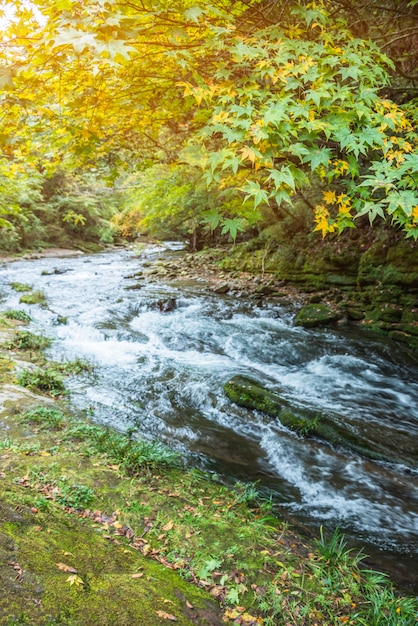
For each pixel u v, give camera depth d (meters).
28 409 3.92
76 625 1.55
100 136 3.34
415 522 3.28
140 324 8.52
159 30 2.38
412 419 5.19
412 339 7.85
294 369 6.72
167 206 11.79
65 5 1.68
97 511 2.50
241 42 2.47
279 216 12.31
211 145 3.29
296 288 11.36
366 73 2.50
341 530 3.12
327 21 2.95
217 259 15.68
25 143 3.24
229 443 4.27
